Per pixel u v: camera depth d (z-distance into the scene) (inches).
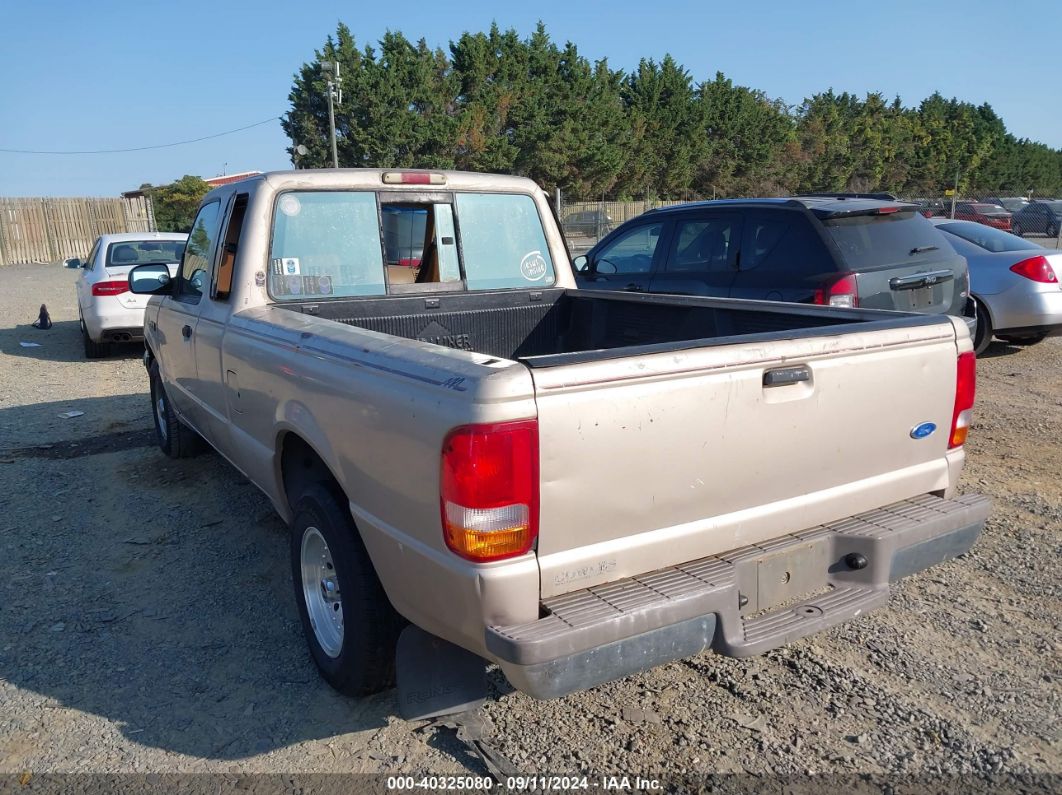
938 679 134.3
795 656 142.0
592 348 194.9
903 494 129.1
